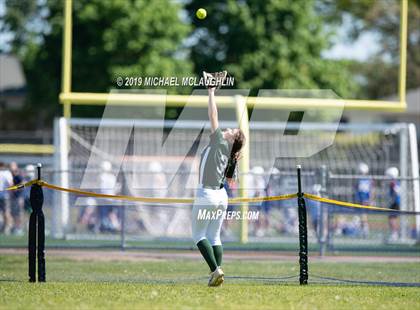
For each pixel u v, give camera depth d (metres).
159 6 96.38
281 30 102.31
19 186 30.64
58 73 106.50
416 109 123.75
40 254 30.64
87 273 34.94
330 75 105.44
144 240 45.94
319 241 44.69
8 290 27.56
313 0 107.62
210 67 100.62
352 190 47.22
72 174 47.09
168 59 95.25
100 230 47.75
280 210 47.31
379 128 56.12
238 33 100.56
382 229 48.66
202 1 103.69
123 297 25.84
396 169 52.66
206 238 29.73
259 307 23.92
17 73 141.62
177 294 26.69
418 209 47.94
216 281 29.05
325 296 26.78
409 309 24.25
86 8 96.25
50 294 26.53
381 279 33.97
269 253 44.66
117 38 94.94
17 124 135.25
